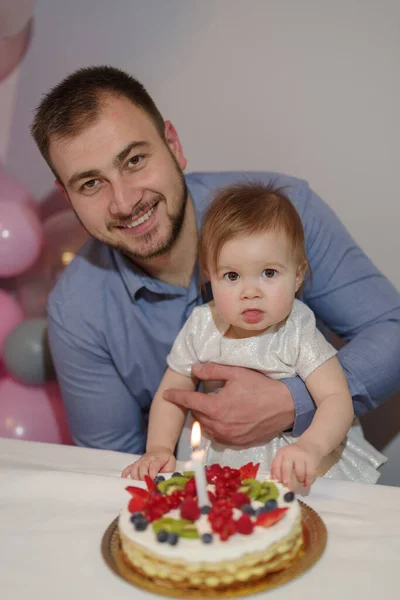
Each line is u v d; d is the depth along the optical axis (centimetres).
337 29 196
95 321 163
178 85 213
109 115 138
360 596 77
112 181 139
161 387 143
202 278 155
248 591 77
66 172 143
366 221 203
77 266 168
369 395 147
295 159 206
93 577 83
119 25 217
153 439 136
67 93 140
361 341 152
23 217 206
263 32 202
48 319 170
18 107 233
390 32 192
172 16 210
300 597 77
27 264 209
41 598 79
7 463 122
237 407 130
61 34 224
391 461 210
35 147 233
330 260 160
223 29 206
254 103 206
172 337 159
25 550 90
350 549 87
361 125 198
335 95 199
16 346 204
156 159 143
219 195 138
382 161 198
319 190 205
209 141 213
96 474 109
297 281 132
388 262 203
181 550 78
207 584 78
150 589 78
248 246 122
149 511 87
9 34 213
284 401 130
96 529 94
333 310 162
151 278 160
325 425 120
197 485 86
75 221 211
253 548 78
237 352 135
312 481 105
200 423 136
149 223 145
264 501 89
